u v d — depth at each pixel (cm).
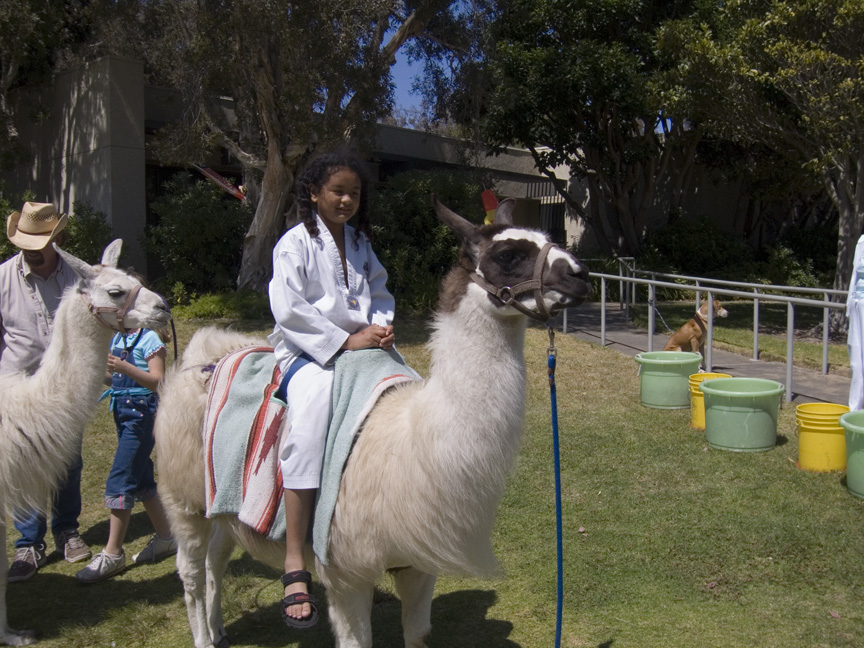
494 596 441
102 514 588
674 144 2175
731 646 378
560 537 336
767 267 2308
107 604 449
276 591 464
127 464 473
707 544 486
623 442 698
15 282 450
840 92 1205
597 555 479
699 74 1436
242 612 439
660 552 479
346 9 1263
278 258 325
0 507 381
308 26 1230
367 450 300
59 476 400
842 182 1402
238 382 346
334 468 305
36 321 453
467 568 293
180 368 381
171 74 1538
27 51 1609
